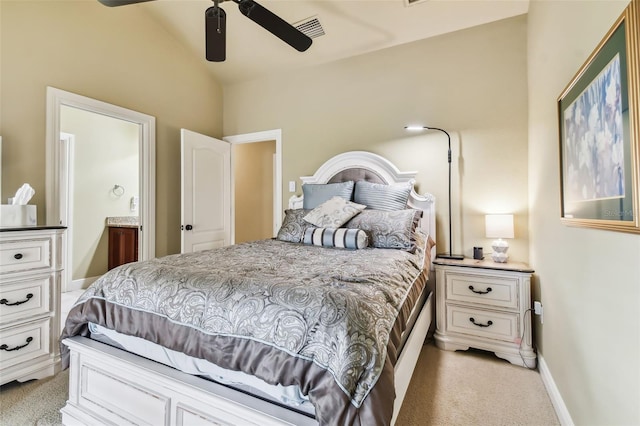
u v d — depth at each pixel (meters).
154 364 1.33
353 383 0.89
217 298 1.20
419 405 1.72
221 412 1.12
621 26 0.91
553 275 1.78
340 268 1.54
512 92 2.57
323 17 2.77
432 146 2.86
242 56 3.43
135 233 4.03
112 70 2.81
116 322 1.38
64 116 3.86
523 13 2.53
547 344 1.92
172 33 3.34
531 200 2.39
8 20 2.18
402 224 2.34
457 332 2.41
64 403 1.71
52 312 2.01
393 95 3.04
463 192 2.73
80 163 4.01
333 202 2.71
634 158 0.85
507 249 2.48
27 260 1.89
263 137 3.77
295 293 1.11
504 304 2.25
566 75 1.50
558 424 1.58
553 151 1.76
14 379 1.84
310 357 0.97
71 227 3.90
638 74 0.82
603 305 1.12
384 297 1.24
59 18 2.45
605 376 1.10
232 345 1.10
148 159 3.12
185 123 3.54
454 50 2.79
